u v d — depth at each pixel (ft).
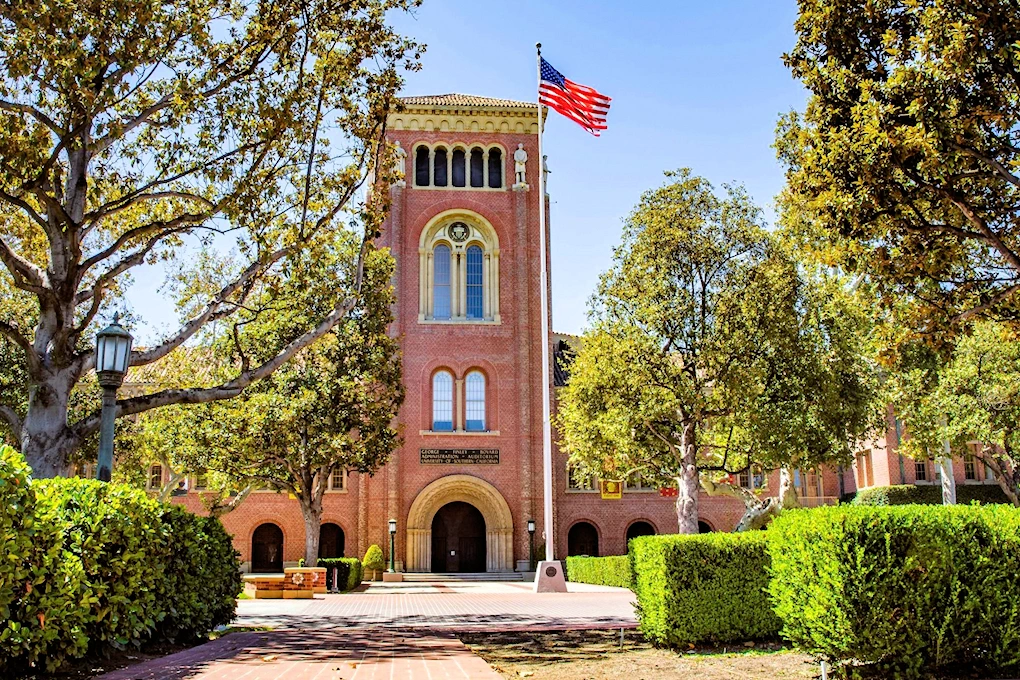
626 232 98.07
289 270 63.93
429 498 156.97
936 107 50.03
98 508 36.63
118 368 48.98
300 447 113.60
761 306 89.10
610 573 126.82
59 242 54.08
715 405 93.35
